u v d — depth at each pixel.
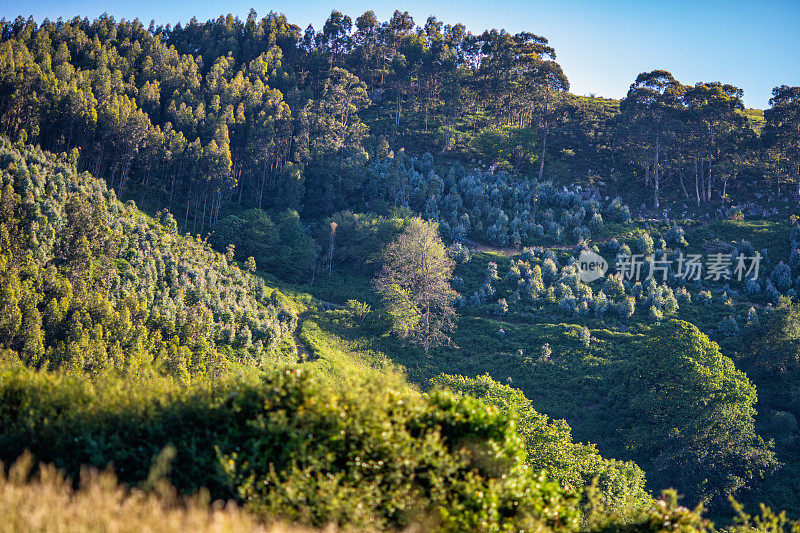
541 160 99.56
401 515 9.64
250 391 11.05
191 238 66.56
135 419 10.34
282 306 59.19
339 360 49.28
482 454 11.59
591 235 79.06
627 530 10.72
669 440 40.28
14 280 35.19
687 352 44.75
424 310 63.38
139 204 75.81
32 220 44.31
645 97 96.38
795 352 48.25
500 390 35.72
